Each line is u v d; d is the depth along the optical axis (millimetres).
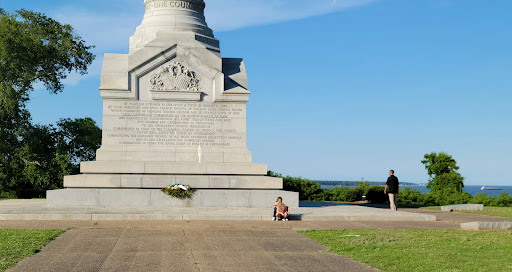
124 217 21125
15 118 46312
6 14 45844
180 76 28188
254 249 14742
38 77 48375
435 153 47688
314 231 18172
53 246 14812
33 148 46156
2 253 13398
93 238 16188
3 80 45250
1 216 20781
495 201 39062
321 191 40625
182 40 28750
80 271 11875
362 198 40812
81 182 25594
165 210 23562
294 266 12609
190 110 28125
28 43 44250
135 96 27656
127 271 11930
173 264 12688
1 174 43375
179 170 26656
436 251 14398
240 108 28609
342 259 13430
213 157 27781
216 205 25938
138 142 27547
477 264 12664
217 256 13703
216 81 28469
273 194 26406
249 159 28078
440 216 25875
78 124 48656
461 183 45375
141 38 30141
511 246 15383
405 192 40625
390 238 16625
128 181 25719
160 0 31156
